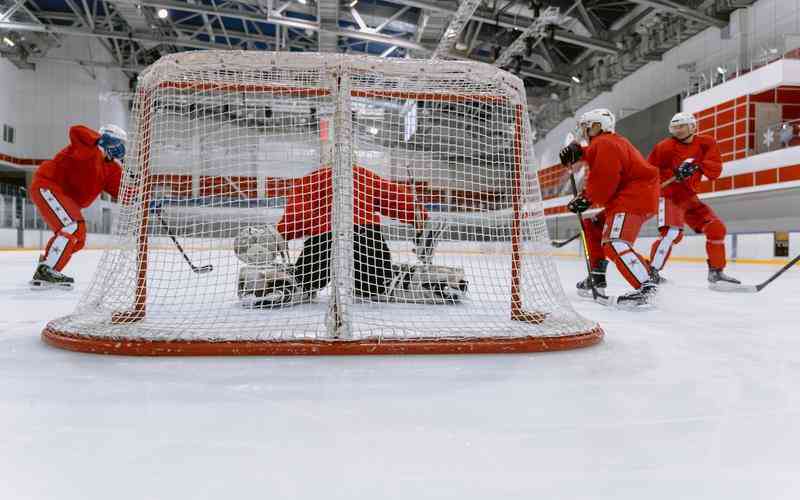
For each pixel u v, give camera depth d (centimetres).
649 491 77
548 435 100
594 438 98
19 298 322
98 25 1597
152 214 221
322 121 238
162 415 109
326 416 109
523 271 212
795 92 1033
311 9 1272
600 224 333
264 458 88
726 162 1064
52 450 91
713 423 107
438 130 231
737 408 116
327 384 133
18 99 1919
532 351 171
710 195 1105
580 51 1672
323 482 80
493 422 106
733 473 84
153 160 211
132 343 162
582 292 362
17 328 212
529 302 209
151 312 219
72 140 344
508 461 88
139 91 200
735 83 1061
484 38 1514
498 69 206
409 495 76
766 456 90
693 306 303
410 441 96
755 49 1091
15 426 102
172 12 1509
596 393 127
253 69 190
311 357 161
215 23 1585
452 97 224
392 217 248
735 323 237
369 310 234
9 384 130
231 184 236
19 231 1323
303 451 91
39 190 347
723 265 400
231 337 171
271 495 76
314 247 250
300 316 212
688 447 94
